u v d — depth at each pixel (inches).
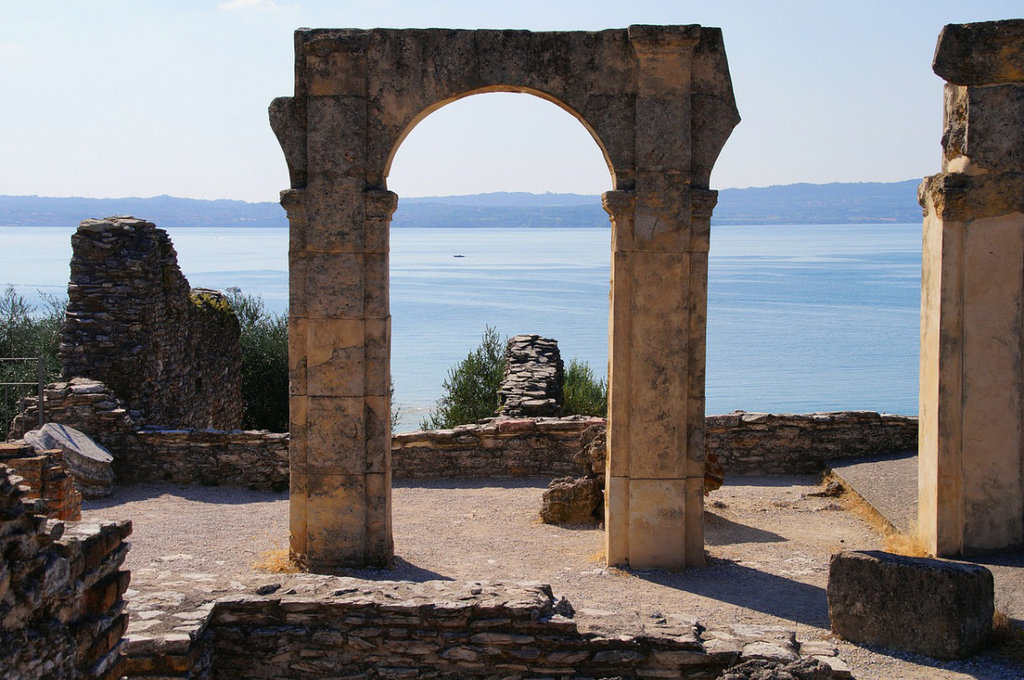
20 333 1005.2
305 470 428.1
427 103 409.1
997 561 430.3
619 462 429.7
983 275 431.5
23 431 595.5
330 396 422.0
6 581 199.6
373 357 421.4
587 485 515.5
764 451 622.2
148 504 553.3
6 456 458.0
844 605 344.8
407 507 548.4
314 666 312.2
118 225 680.4
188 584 331.0
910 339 2655.0
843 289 4456.2
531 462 611.2
